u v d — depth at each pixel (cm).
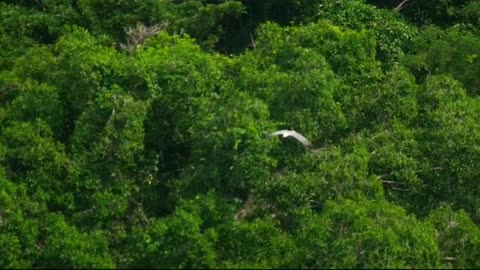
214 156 3188
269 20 4669
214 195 3138
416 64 4341
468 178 3512
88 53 3456
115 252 3148
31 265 3098
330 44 3709
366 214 3091
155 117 3375
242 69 3562
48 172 3316
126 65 3359
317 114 3400
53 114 3475
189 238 2991
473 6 4984
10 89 3606
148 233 3033
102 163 3272
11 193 3241
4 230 3164
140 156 3316
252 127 3164
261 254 3003
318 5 4566
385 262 2930
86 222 3222
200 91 3359
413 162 3447
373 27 4522
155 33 4038
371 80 3722
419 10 5066
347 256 2919
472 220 3528
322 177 3219
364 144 3478
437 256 3095
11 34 4341
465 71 4353
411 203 3453
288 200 3173
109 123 3259
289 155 3338
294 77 3406
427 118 3594
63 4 4475
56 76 3556
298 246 3017
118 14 4222
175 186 3269
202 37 4256
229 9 4269
